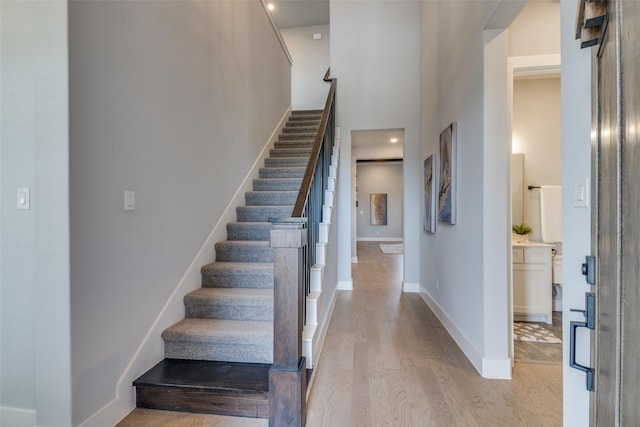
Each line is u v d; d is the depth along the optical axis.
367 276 5.94
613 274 0.92
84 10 1.58
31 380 1.66
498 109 2.29
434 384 2.20
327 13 6.84
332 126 4.45
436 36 3.70
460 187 2.82
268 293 2.52
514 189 3.97
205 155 2.85
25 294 1.66
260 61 4.30
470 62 2.56
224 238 3.19
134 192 1.94
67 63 1.49
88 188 1.60
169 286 2.30
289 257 1.73
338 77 5.04
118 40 1.82
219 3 3.13
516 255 3.51
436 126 3.70
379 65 4.97
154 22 2.15
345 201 4.91
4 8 1.67
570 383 1.33
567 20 1.37
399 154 8.42
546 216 3.76
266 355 2.14
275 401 1.72
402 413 1.88
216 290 2.61
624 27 0.83
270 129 4.78
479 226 2.38
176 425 1.77
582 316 1.28
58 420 1.52
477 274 2.43
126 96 1.88
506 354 2.28
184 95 2.52
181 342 2.20
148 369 2.05
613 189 0.93
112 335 1.76
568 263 1.34
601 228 1.03
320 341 2.63
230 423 1.79
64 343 1.51
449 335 3.07
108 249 1.74
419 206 4.79
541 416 1.86
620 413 0.85
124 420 1.80
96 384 1.65
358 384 2.19
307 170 2.59
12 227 1.67
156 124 2.17
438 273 3.60
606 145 0.99
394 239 12.23
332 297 3.80
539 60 2.56
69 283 1.50
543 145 3.96
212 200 2.98
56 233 1.50
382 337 3.02
